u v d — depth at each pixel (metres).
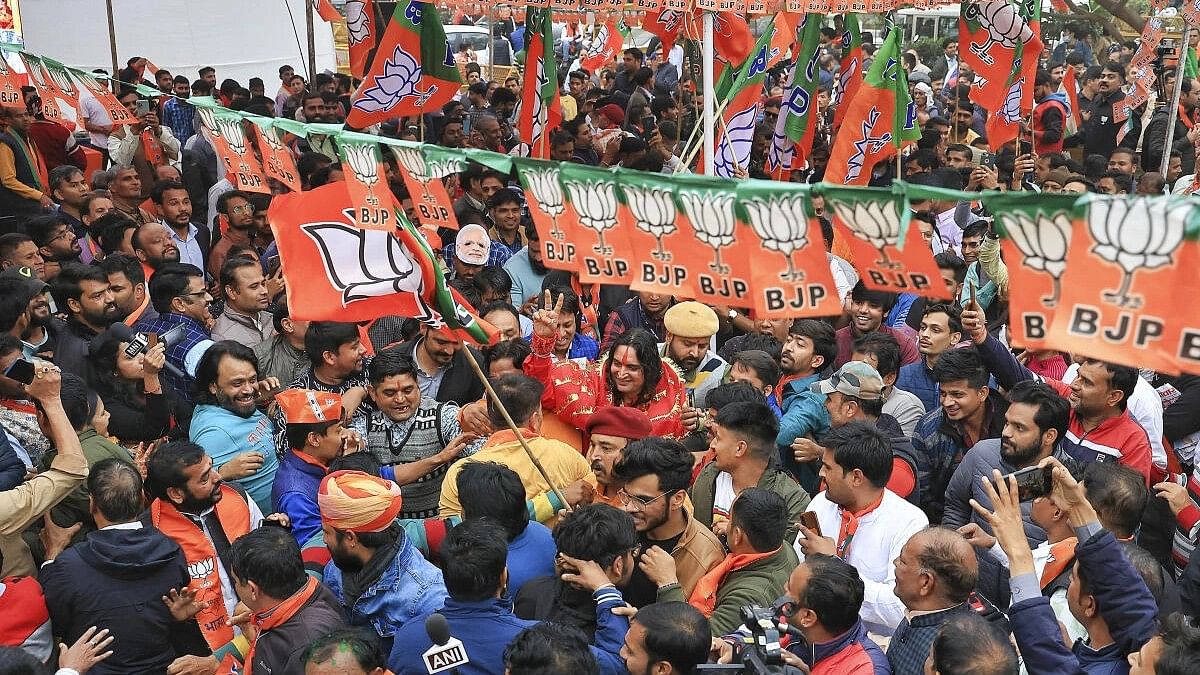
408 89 7.48
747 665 3.17
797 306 3.13
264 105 12.47
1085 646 3.55
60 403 4.28
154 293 6.11
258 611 3.63
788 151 8.28
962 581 3.48
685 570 4.13
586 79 16.81
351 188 4.16
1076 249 2.48
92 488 3.90
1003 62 8.49
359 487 3.77
